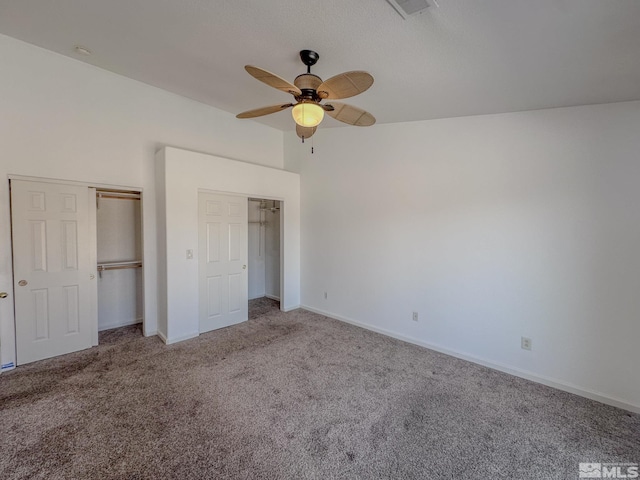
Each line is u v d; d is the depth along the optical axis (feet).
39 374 8.91
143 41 8.14
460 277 10.45
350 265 13.89
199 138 13.26
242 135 14.88
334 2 5.48
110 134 10.91
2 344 9.07
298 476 5.45
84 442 6.16
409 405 7.69
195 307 12.17
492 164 9.61
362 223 13.32
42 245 9.73
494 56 6.22
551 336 8.72
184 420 6.92
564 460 5.97
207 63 9.04
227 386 8.43
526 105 8.48
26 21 7.75
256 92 11.30
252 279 18.45
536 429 6.86
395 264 12.23
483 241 9.88
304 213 15.96
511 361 9.45
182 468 5.56
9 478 5.28
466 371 9.57
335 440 6.38
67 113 9.99
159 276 11.98
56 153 9.83
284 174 15.39
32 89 9.32
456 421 7.09
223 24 6.79
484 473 5.61
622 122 7.55
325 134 14.75
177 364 9.71
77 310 10.51
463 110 9.57
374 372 9.41
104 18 7.23
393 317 12.39
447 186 10.63
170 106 12.35
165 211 11.29
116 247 12.94
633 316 7.57
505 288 9.50
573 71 6.33
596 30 4.94
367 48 6.77
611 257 7.79
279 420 6.99
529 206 8.96
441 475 5.54
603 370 7.98
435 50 6.37
